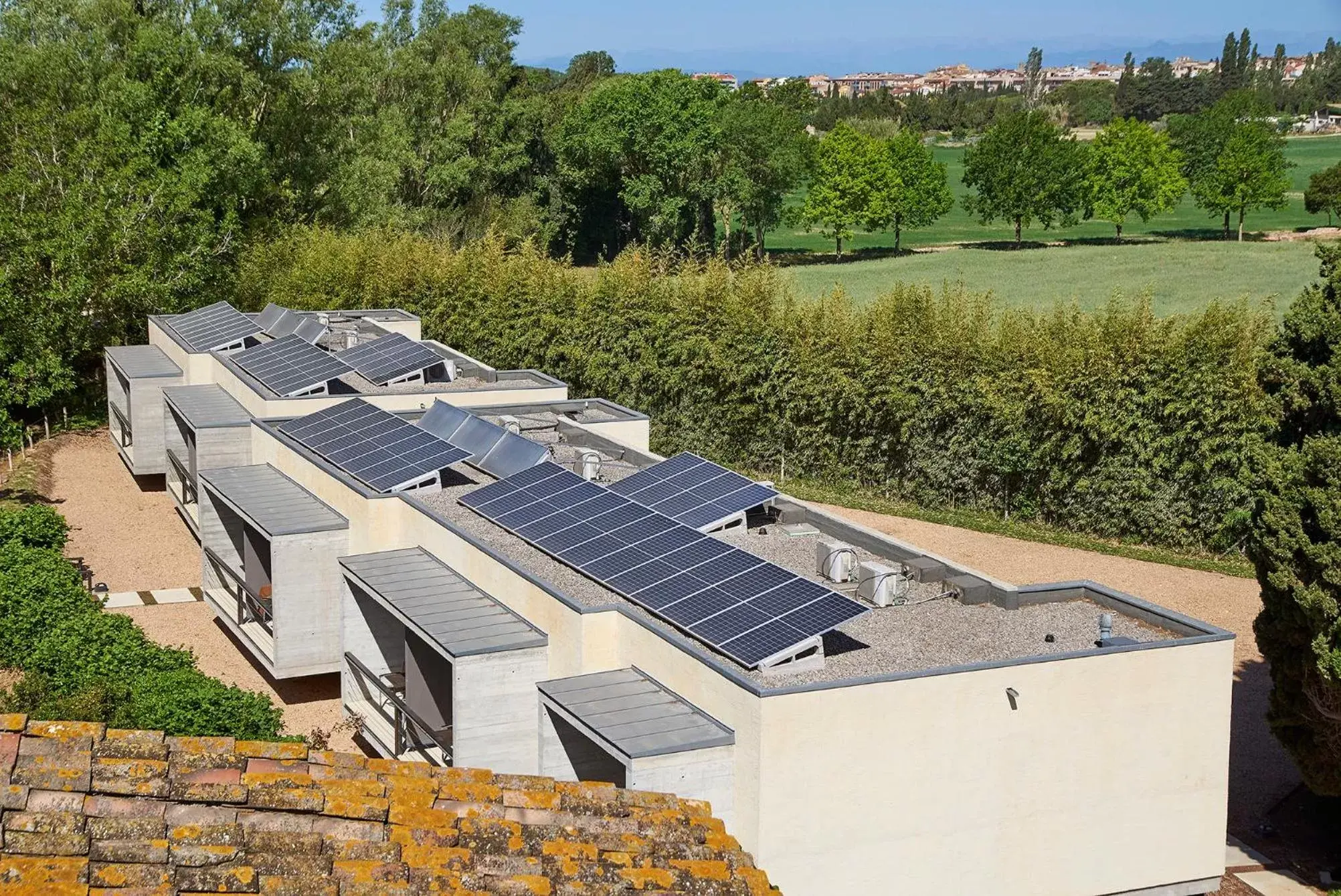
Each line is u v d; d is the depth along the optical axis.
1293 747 17.52
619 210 101.94
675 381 37.53
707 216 101.94
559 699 14.84
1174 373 29.09
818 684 13.38
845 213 100.06
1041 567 28.23
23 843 6.77
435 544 20.03
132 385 32.91
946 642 15.58
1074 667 14.52
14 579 22.12
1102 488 30.52
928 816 14.11
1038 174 102.06
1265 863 17.28
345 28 60.38
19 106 46.94
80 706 16.77
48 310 39.19
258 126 55.97
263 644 22.75
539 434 27.34
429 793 8.52
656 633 15.11
